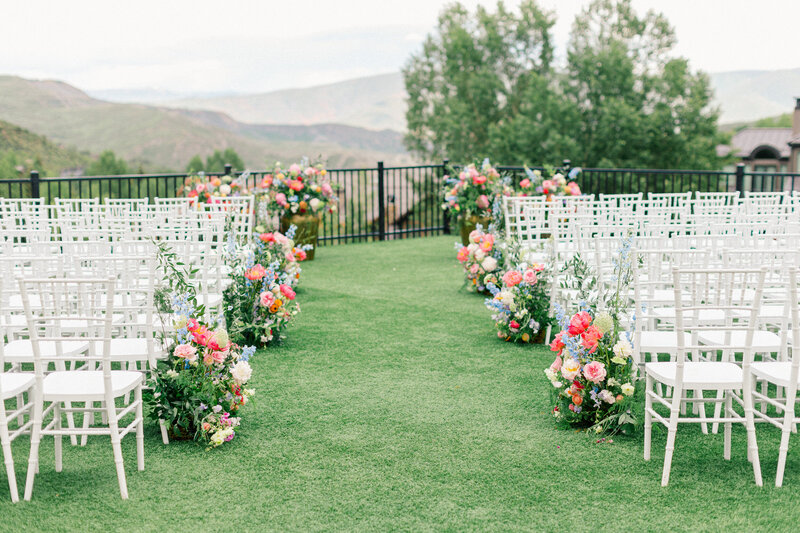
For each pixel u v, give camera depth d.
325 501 2.96
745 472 3.22
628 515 2.82
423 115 35.00
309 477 3.20
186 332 3.65
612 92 29.52
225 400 3.74
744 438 3.62
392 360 5.06
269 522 2.78
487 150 32.09
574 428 3.77
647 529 2.71
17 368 3.74
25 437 3.69
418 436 3.68
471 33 34.38
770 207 5.62
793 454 3.42
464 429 3.77
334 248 11.05
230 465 3.33
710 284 4.64
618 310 3.90
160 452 3.49
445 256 10.10
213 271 5.58
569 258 5.53
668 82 29.77
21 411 3.03
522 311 5.35
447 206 9.96
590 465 3.31
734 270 2.97
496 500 2.96
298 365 4.95
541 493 3.03
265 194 9.64
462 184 9.66
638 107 29.56
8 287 3.92
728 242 4.71
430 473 3.23
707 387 3.07
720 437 3.64
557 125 28.16
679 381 3.06
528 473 3.23
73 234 4.97
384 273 8.76
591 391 3.69
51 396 2.95
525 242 6.21
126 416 4.00
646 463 3.33
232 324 5.21
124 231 4.49
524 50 34.41
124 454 3.46
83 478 3.19
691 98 29.56
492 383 4.54
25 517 2.81
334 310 6.66
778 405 3.12
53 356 3.39
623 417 3.59
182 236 4.77
